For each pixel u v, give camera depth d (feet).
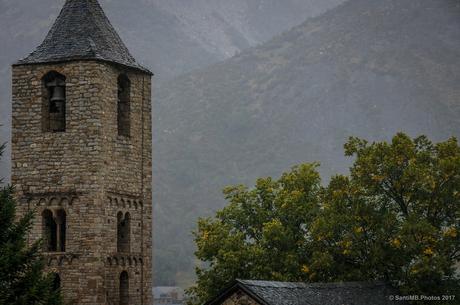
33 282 163.02
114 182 221.87
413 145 241.76
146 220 230.48
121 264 221.87
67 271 215.51
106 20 231.30
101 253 216.13
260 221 262.88
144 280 228.43
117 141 223.71
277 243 248.73
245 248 249.55
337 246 234.79
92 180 216.95
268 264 243.40
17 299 159.94
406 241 222.69
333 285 195.21
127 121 228.43
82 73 219.00
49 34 226.38
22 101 222.48
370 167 238.48
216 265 252.01
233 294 167.94
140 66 231.09
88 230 215.92
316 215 251.80
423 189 234.79
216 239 255.29
